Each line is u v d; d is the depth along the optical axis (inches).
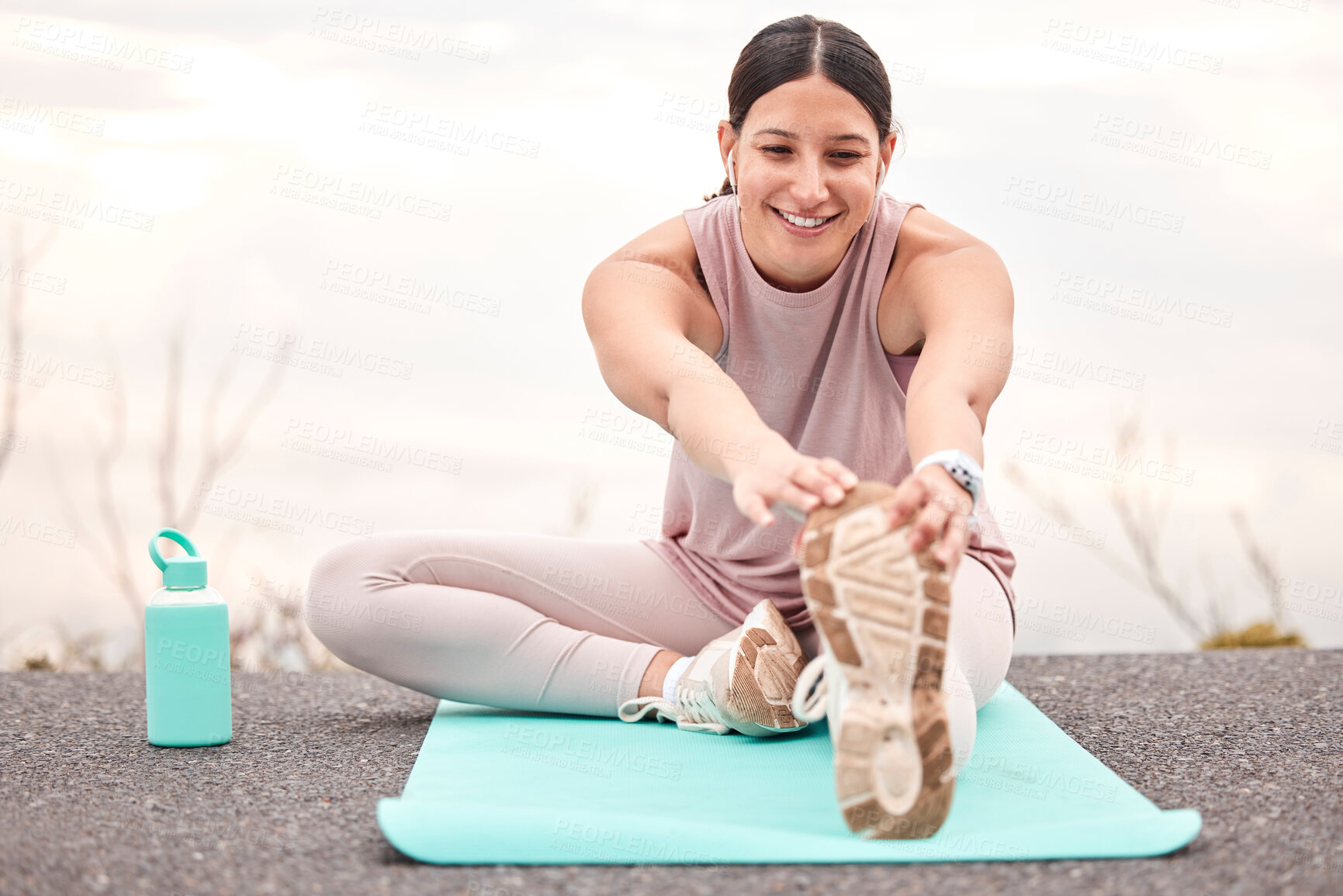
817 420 76.2
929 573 52.2
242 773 70.6
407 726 84.6
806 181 67.7
